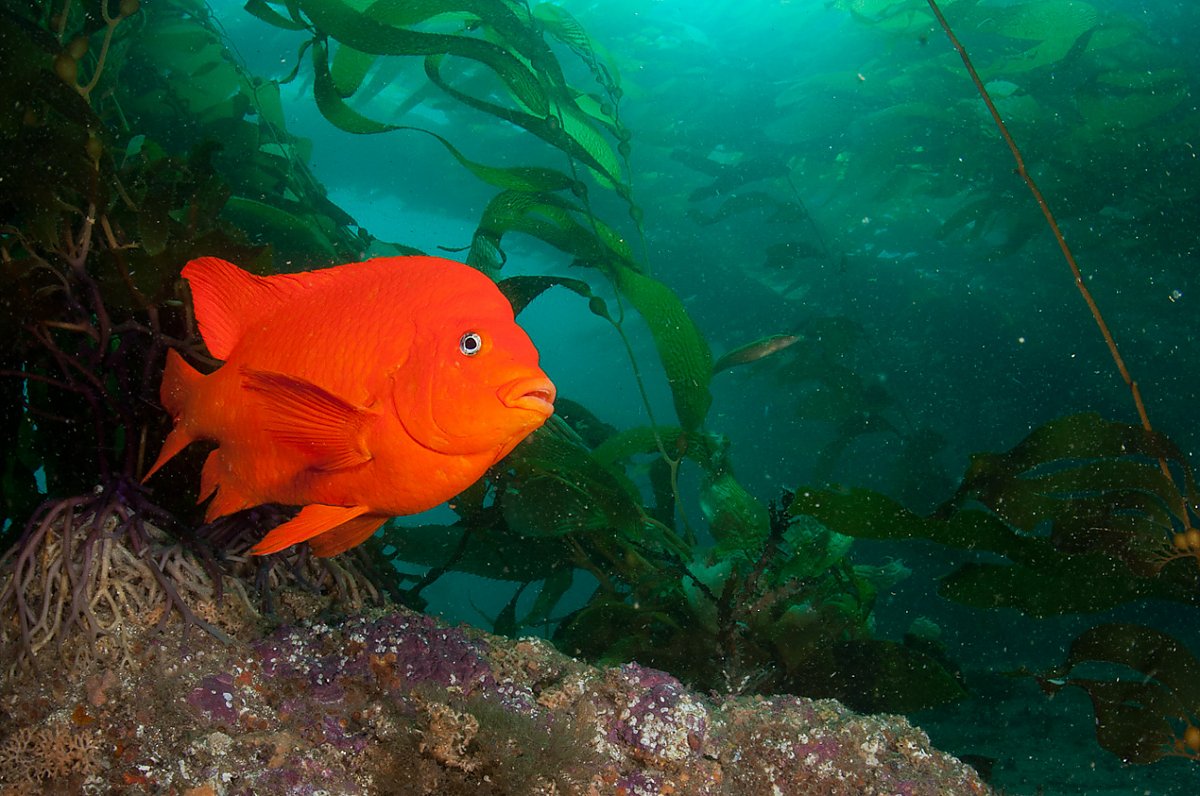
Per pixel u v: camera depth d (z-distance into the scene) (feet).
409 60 31.45
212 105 20.20
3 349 8.79
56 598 7.63
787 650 13.25
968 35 33.42
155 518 8.59
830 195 43.27
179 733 6.70
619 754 7.72
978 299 46.83
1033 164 35.01
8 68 8.95
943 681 13.12
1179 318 43.45
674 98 38.09
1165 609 36.35
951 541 9.20
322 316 4.77
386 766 6.92
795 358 33.53
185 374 5.59
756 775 8.29
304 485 4.91
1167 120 34.68
